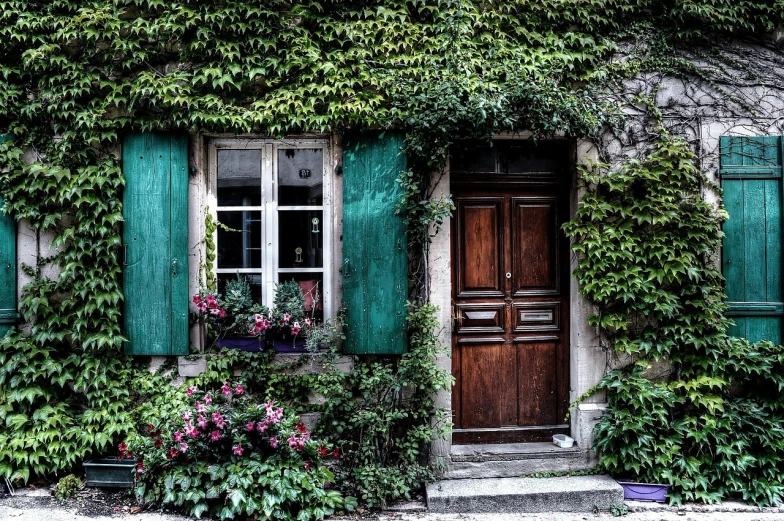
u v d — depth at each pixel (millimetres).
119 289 4148
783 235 4379
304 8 4164
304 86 4164
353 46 4203
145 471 3664
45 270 4156
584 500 3830
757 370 4102
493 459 4141
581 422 4234
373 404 4031
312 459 3791
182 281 4152
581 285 4273
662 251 4164
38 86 4121
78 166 4121
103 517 3520
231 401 3965
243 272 4367
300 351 4203
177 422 3695
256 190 4410
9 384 3973
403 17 4203
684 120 4406
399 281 4188
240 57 4129
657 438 4066
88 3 4137
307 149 4426
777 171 4387
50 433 3877
